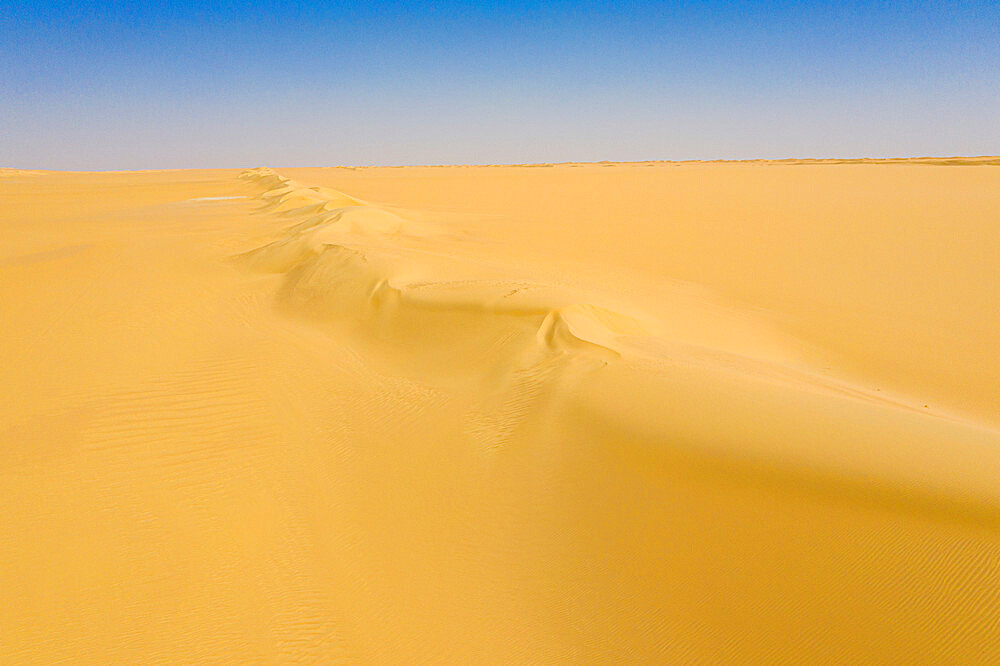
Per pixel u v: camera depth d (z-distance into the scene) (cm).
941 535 454
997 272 1947
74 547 581
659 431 614
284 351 1091
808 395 692
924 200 4384
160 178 11388
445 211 3834
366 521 619
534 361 877
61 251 2073
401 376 955
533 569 541
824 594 457
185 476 700
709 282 1817
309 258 1648
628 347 898
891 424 601
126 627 495
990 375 1125
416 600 524
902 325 1424
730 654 447
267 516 631
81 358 1066
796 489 517
